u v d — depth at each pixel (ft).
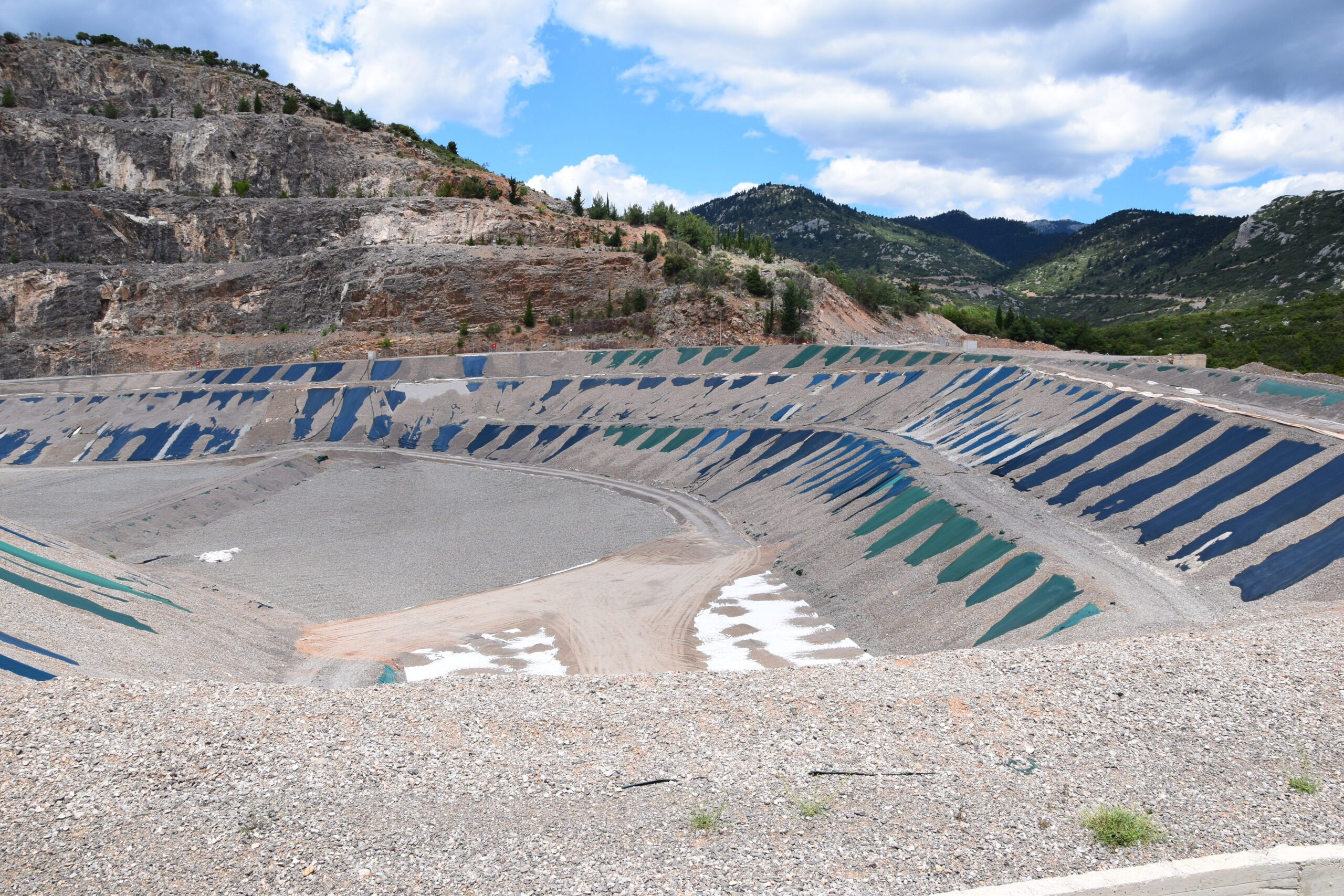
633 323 331.36
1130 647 56.85
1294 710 45.98
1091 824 35.88
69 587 93.81
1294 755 41.57
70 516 178.70
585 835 35.99
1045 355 214.48
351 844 35.37
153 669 77.97
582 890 32.12
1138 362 182.91
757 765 41.98
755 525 163.53
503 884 32.55
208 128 419.95
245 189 411.13
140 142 415.64
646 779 40.78
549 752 43.68
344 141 449.06
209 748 43.34
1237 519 100.22
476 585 141.18
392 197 411.75
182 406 276.00
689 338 313.12
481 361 298.15
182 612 104.27
